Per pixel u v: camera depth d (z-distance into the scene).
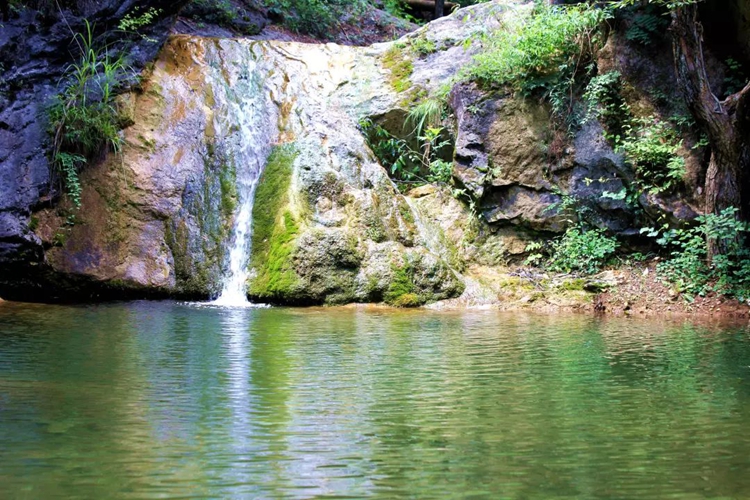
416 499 2.89
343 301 10.08
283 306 9.94
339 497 2.91
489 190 11.39
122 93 11.36
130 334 6.93
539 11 12.51
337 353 6.08
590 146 10.99
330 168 11.17
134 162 10.97
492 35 12.91
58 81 11.05
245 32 16.03
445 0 20.23
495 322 8.34
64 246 10.09
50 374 5.04
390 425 3.93
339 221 10.70
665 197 10.47
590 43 11.34
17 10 10.95
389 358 5.87
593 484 3.06
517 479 3.12
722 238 9.94
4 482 3.02
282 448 3.51
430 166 12.20
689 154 10.50
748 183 10.04
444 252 11.01
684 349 6.44
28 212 9.99
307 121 12.14
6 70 10.61
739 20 10.45
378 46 13.89
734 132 9.66
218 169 11.45
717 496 2.94
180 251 10.58
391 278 10.20
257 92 12.48
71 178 10.39
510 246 11.23
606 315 9.28
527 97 11.52
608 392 4.75
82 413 4.06
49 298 9.98
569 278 10.54
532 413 4.20
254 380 4.97
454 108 12.17
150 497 2.89
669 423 4.00
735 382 5.07
